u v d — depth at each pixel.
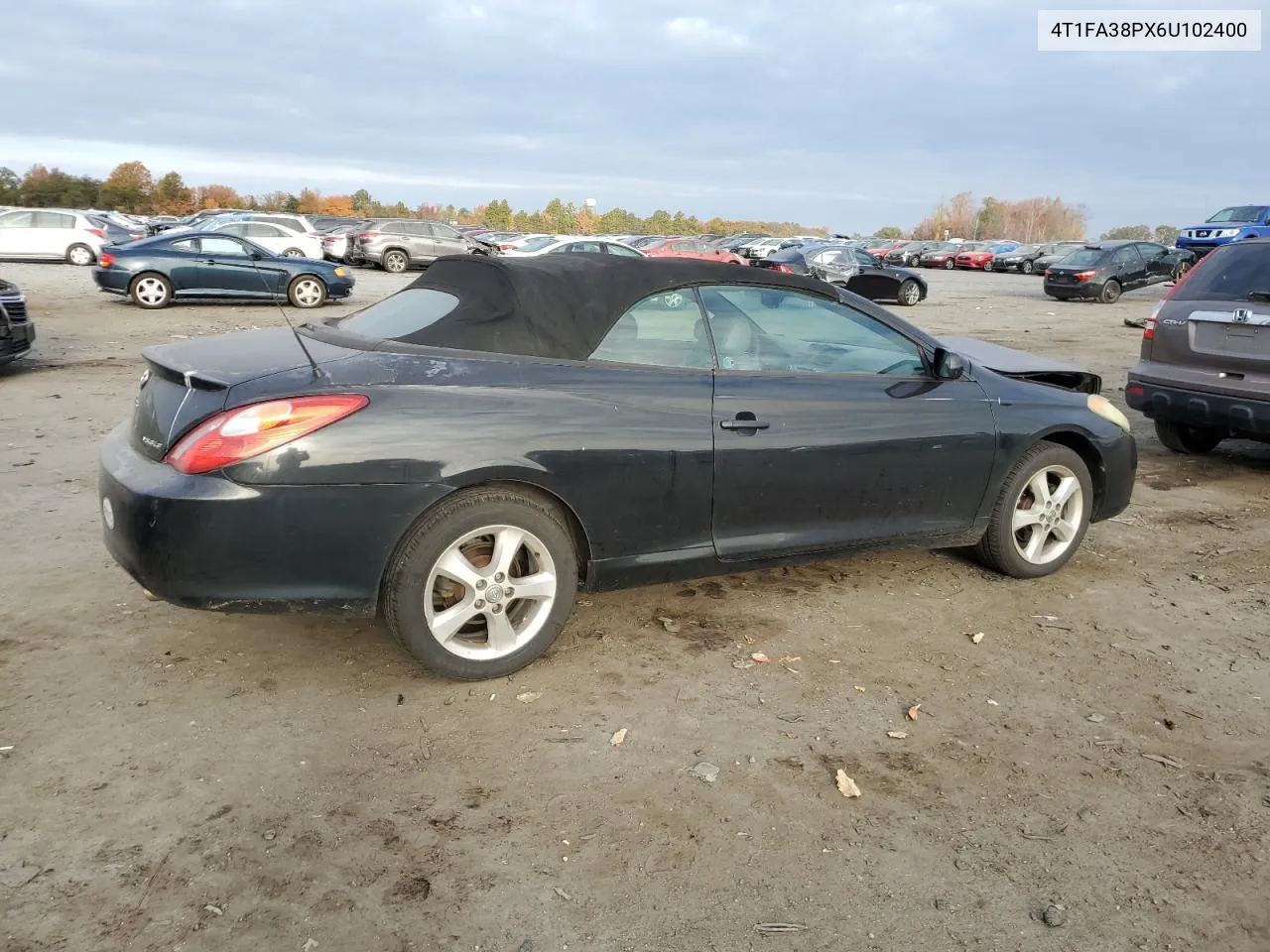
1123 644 4.04
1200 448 7.73
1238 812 2.88
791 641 3.96
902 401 4.21
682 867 2.56
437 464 3.22
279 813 2.73
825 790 2.92
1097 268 24.47
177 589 3.10
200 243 17.55
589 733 3.20
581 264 3.79
